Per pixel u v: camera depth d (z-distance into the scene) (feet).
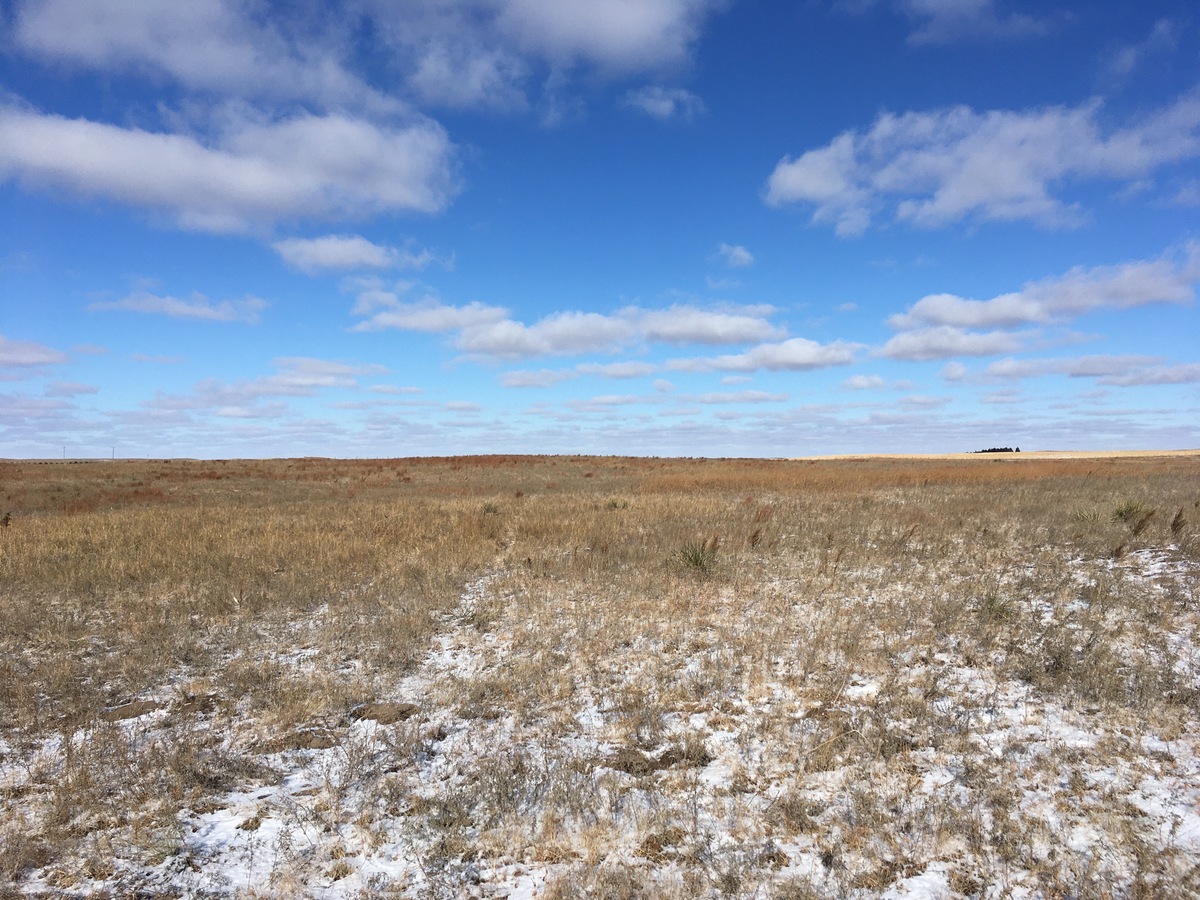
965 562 33.63
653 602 28.99
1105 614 24.64
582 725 17.99
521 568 36.17
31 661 23.67
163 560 37.52
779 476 92.63
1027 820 13.12
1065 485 75.36
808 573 33.27
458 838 12.99
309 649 24.81
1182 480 79.82
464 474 120.78
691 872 11.90
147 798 14.66
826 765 15.35
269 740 17.61
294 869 12.28
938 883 11.53
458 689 20.42
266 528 47.91
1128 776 14.46
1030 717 17.35
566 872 11.98
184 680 22.18
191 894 11.67
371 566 36.73
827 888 11.45
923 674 20.27
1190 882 11.18
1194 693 17.87
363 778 15.40
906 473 97.76
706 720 17.95
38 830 13.51
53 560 38.17
